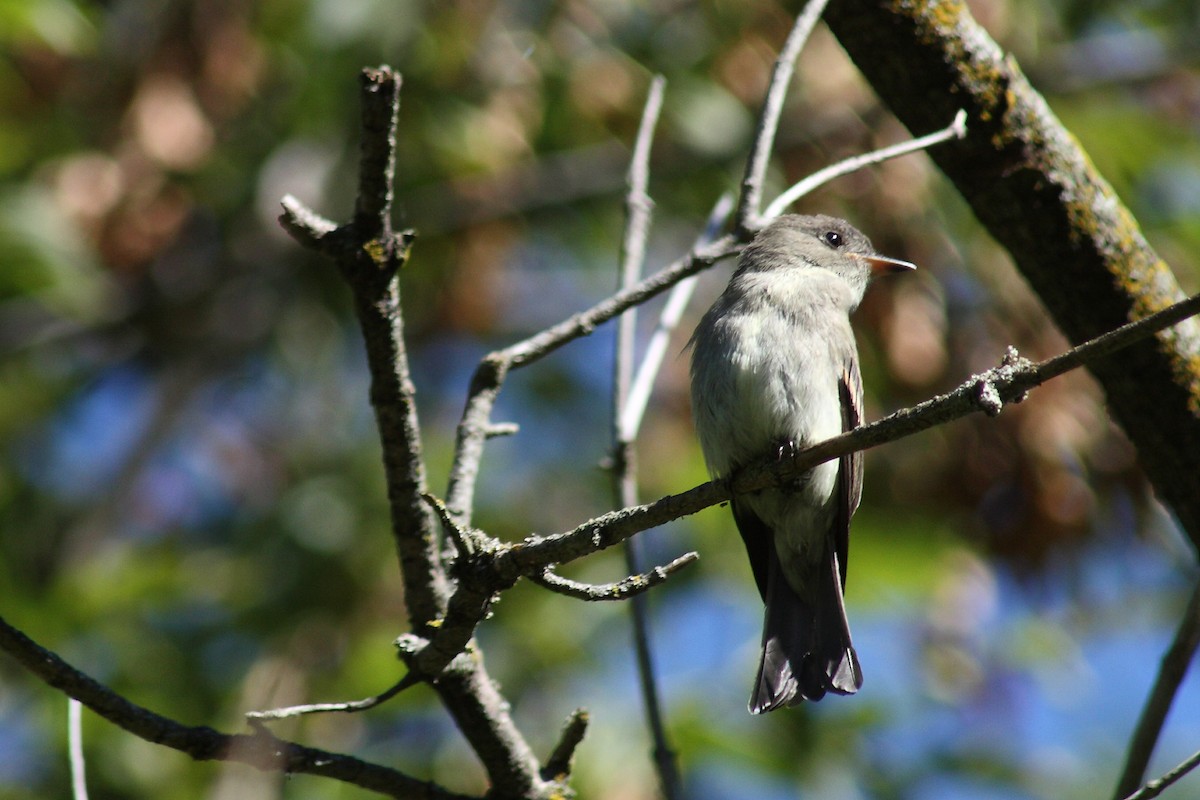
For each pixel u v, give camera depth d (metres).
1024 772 11.50
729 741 10.52
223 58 11.25
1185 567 13.20
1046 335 11.30
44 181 12.16
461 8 11.79
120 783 10.27
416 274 13.00
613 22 12.22
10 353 13.47
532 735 10.73
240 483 13.74
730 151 12.23
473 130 12.03
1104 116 12.31
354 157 13.09
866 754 11.11
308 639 11.37
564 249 13.73
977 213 6.65
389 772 5.52
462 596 5.07
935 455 11.42
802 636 7.17
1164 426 6.51
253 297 14.01
